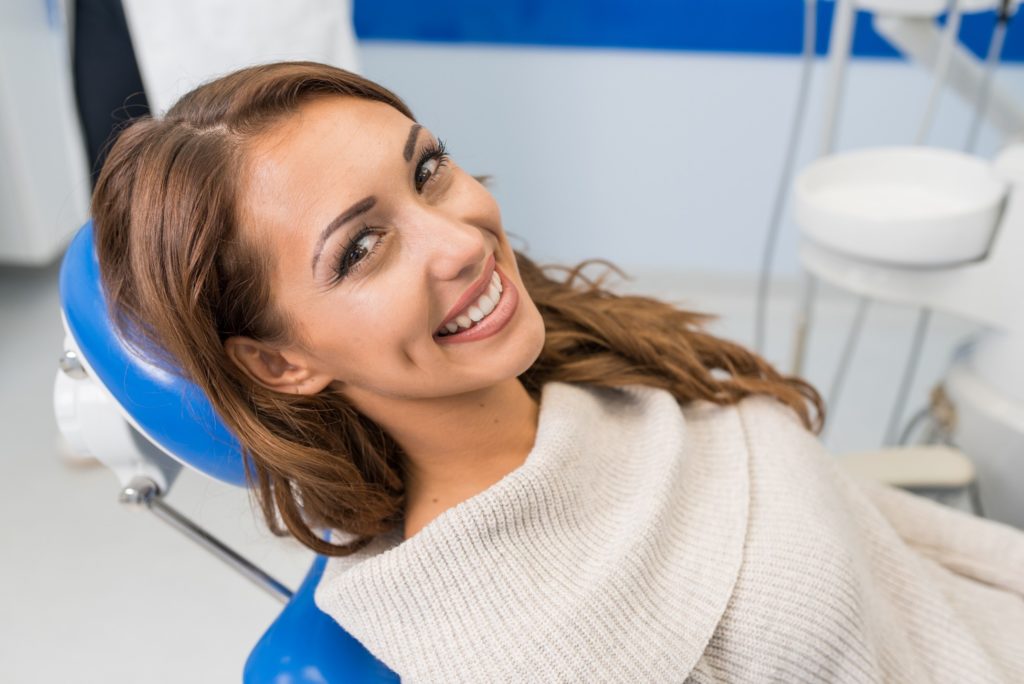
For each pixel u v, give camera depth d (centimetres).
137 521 150
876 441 168
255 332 55
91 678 126
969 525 83
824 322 203
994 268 96
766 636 58
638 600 56
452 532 55
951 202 101
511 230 212
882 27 113
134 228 53
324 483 61
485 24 185
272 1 130
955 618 71
